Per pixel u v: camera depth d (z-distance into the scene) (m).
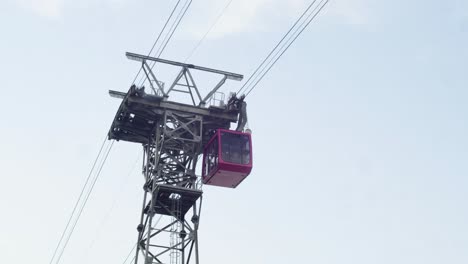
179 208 63.25
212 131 66.62
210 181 64.06
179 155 65.31
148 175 63.78
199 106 65.75
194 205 63.16
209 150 64.06
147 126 65.81
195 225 62.31
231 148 62.34
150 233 60.41
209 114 64.75
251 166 61.91
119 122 65.38
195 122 65.06
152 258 60.12
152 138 65.44
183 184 63.50
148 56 64.50
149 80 64.19
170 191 61.81
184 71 66.12
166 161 64.06
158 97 63.22
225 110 65.00
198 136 63.84
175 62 65.81
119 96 65.38
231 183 64.44
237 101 64.88
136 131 65.69
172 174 63.69
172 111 64.00
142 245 60.88
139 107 63.31
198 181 63.75
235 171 61.91
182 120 64.75
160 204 63.12
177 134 64.12
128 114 64.69
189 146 64.44
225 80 66.56
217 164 61.59
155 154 62.88
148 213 61.75
